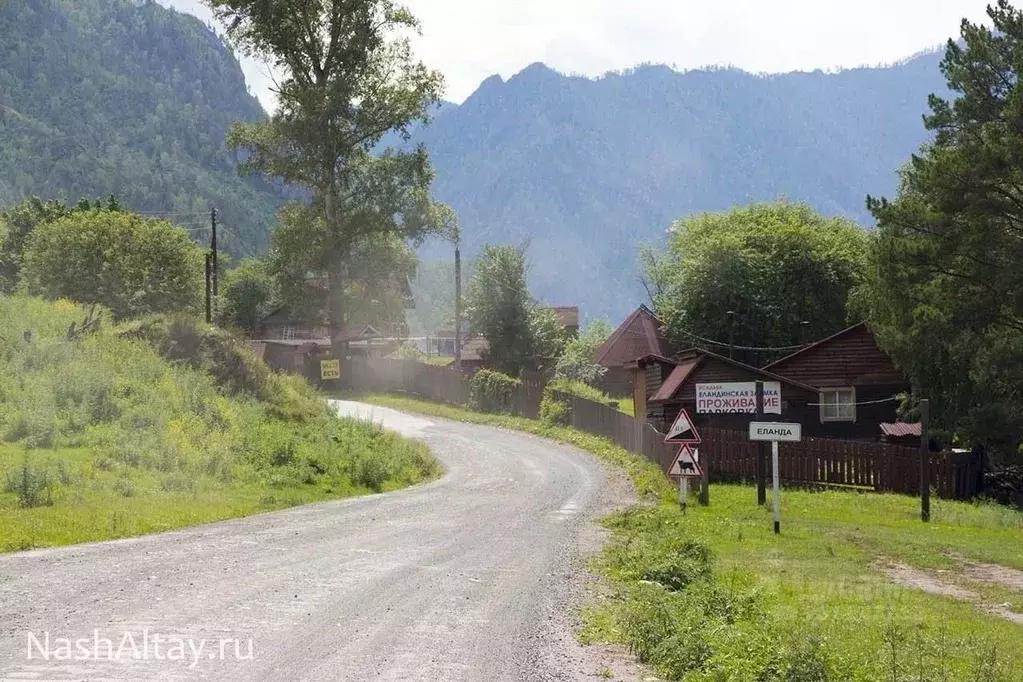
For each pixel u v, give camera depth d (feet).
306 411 184.75
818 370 222.48
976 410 173.68
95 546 74.74
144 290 343.87
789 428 109.19
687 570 70.03
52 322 183.01
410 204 318.24
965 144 176.96
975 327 176.96
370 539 82.99
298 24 297.74
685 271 343.05
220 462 130.31
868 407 221.46
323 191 315.78
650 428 176.14
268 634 45.98
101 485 106.83
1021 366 168.66
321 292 348.38
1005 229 176.86
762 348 320.50
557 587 63.16
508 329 320.91
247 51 301.02
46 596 53.01
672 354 382.01
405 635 47.19
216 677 38.24
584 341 395.14
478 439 224.94
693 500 139.23
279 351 384.27
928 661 45.78
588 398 238.48
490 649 45.29
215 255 283.59
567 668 42.91
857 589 70.33
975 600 70.28
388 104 310.45
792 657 41.98
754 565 82.94
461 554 76.02
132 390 150.71
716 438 176.86
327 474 142.92
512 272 322.34
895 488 171.83
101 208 451.53
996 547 105.70
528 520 103.71
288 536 83.41
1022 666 46.42
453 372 304.50
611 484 151.64
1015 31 180.65
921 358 191.31
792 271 331.36
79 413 135.13
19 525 82.17
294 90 300.81
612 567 72.79
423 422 261.65
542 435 233.76
